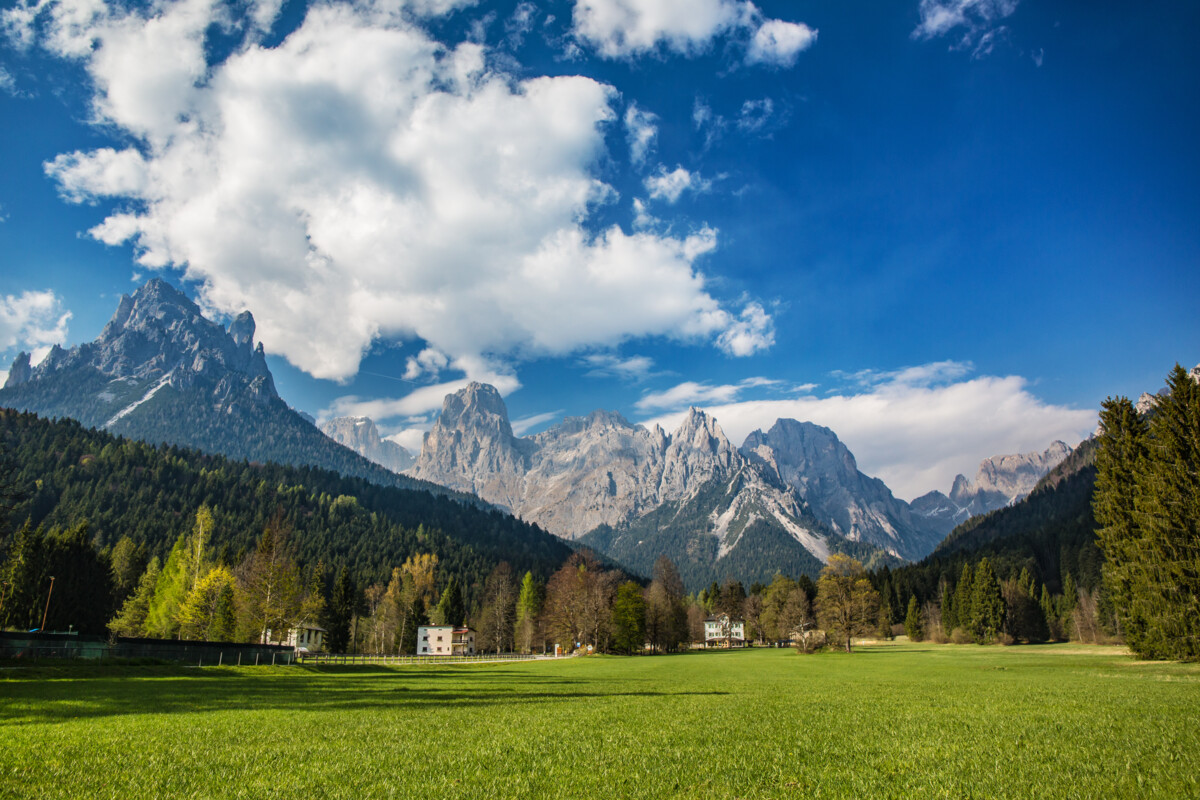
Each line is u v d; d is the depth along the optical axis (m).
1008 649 113.56
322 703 30.42
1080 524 182.25
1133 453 57.34
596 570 143.75
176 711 25.30
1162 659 54.03
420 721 24.30
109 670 45.09
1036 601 144.62
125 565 132.62
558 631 122.00
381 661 89.25
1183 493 51.00
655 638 133.00
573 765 16.02
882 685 44.25
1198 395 50.47
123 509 185.62
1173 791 12.99
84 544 106.88
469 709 29.20
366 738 19.81
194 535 123.12
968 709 28.00
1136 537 56.03
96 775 13.73
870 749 18.38
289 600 76.06
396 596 151.12
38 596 94.69
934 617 167.50
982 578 137.50
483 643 144.50
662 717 26.41
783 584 160.62
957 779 14.34
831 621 105.50
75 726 20.48
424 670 70.62
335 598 113.88
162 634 94.50
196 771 14.52
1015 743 18.80
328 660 81.31
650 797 12.98
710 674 62.44
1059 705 28.19
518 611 146.50
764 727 23.19
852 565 106.56
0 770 13.90
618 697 36.69
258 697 32.50
